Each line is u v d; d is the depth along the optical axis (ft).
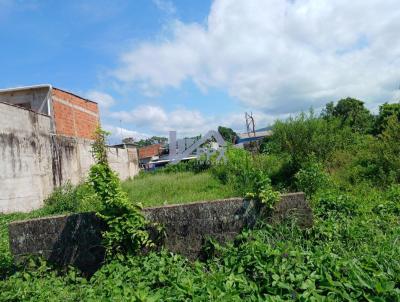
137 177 73.20
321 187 28.14
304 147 39.34
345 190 28.91
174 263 14.69
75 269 15.79
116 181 16.49
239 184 32.73
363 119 90.58
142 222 16.01
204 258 16.17
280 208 16.84
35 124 40.57
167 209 16.40
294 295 10.12
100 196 16.14
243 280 11.52
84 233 16.25
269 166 40.75
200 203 16.51
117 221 15.76
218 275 12.17
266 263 12.07
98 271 14.83
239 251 14.44
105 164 16.74
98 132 17.03
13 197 34.91
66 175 47.70
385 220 20.04
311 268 11.51
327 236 16.10
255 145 70.49
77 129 64.44
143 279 13.21
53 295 12.87
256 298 10.46
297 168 36.47
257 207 16.66
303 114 41.86
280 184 34.01
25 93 53.42
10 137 35.32
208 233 16.38
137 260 15.14
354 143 42.01
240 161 42.96
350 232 16.53
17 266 15.75
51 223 16.25
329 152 39.14
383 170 30.81
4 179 33.88
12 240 16.05
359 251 14.35
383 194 25.88
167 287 12.09
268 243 14.51
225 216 16.48
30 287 13.44
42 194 40.47
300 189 28.91
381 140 36.09
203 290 10.95
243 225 16.49
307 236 16.38
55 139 45.32
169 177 52.37
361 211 21.36
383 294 9.74
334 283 10.18
